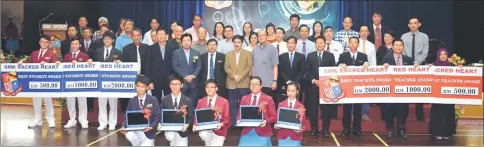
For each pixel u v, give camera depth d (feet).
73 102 28.66
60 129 27.94
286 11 46.34
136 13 47.80
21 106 40.91
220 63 26.89
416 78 24.99
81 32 33.71
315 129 26.48
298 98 27.40
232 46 28.78
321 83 25.29
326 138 25.72
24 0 47.73
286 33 31.14
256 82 21.03
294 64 26.23
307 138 25.70
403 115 26.30
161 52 27.04
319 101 25.94
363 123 28.12
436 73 24.93
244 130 21.17
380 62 27.99
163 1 47.14
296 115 20.27
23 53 47.62
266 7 46.52
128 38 30.30
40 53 28.14
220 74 26.89
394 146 23.52
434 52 30.27
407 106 26.35
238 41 26.35
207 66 26.89
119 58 27.66
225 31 28.96
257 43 28.12
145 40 32.30
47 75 27.48
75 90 27.30
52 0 48.08
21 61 28.86
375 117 28.96
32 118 32.96
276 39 29.27
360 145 23.88
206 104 21.15
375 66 25.05
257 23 46.62
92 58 29.27
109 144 23.49
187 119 21.36
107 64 27.04
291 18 30.89
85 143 23.72
